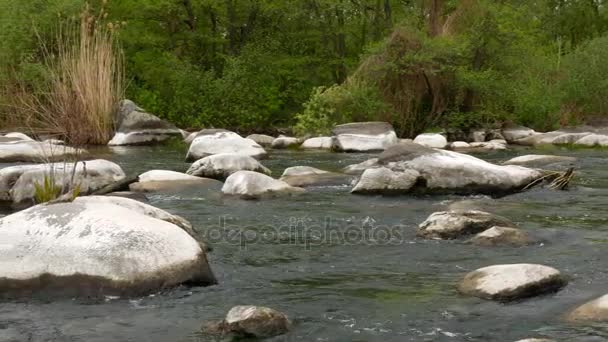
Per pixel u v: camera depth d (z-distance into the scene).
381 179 9.15
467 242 6.34
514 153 15.02
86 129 17.08
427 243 6.35
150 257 4.80
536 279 4.74
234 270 5.45
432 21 20.64
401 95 19.48
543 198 8.90
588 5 35.94
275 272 5.39
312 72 25.16
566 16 36.31
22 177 8.42
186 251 4.95
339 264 5.64
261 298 4.72
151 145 17.44
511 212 7.88
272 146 17.55
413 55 18.53
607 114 21.88
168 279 4.78
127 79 23.05
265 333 4.01
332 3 24.38
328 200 8.69
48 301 4.58
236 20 25.48
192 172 10.70
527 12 23.05
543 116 20.19
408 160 9.41
